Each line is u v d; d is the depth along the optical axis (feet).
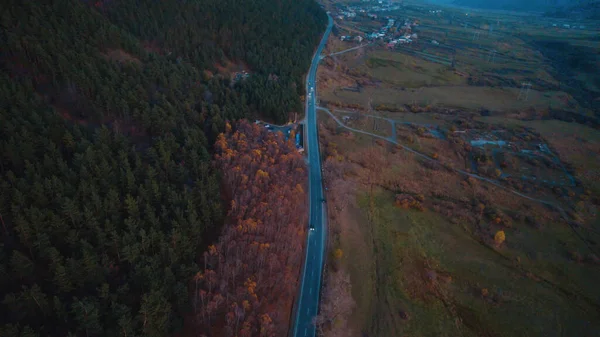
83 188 293.64
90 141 354.74
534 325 327.88
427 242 412.57
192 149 393.91
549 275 381.40
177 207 312.71
